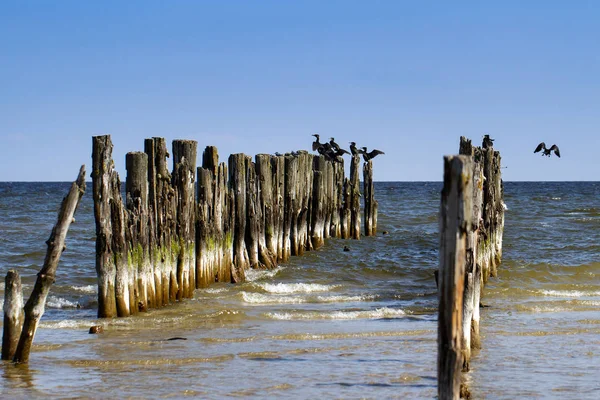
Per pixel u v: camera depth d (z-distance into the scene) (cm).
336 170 4062
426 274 3047
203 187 2419
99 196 1877
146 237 2003
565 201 8981
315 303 2303
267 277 2747
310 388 1295
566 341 1703
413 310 2136
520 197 10188
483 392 1279
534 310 2142
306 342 1684
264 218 2914
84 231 4531
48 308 2177
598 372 1423
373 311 2092
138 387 1295
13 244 3797
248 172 2788
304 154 3378
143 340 1688
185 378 1357
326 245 3728
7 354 1475
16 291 1473
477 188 1528
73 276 2800
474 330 1590
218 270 2511
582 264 3212
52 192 11844
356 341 1695
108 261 1905
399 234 4544
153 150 2042
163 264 2089
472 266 1386
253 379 1352
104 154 1858
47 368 1419
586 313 2102
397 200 9106
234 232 2661
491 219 2766
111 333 1761
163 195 2092
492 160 2692
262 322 1931
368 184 4388
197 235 2391
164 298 2097
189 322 1900
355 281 2845
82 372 1395
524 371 1420
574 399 1246
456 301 959
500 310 2136
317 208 3556
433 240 4178
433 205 7975
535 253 3672
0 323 1881
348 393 1263
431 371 1419
